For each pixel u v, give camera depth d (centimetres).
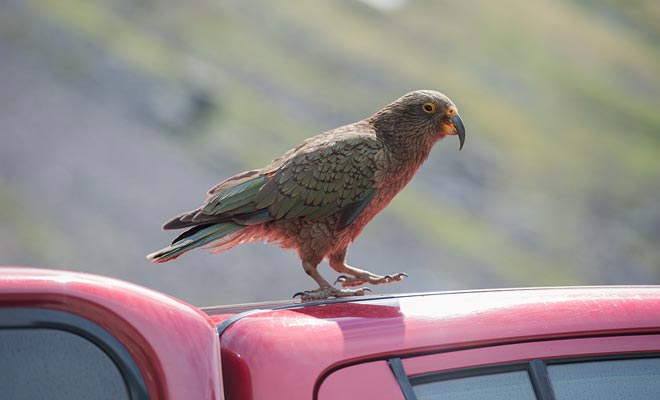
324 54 5000
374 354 207
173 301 198
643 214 4378
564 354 220
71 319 179
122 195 3106
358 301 232
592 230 4059
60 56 3975
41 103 3559
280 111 4228
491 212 3872
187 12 4916
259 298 2603
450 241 3406
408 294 244
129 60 4094
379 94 4741
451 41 5916
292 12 5397
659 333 230
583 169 4747
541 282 3378
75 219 2892
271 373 200
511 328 220
